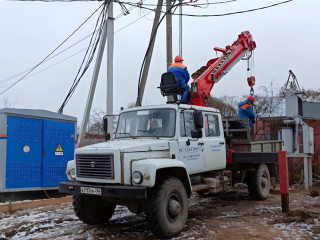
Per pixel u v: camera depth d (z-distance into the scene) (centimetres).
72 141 1062
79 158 615
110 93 1087
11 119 914
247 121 888
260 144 933
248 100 983
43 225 674
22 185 928
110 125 1068
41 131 984
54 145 1009
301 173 1226
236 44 1012
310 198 942
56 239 578
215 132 793
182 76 823
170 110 680
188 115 704
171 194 589
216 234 591
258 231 604
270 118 1474
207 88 884
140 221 712
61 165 1024
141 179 554
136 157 584
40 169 973
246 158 839
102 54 1178
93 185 580
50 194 1027
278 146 1049
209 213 767
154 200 560
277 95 1641
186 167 632
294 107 1154
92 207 659
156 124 682
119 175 563
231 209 811
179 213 603
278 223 658
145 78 1152
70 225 678
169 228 567
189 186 644
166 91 782
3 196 923
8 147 903
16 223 682
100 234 609
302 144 1140
